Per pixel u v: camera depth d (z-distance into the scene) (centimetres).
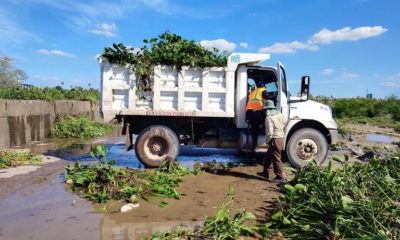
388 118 3141
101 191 627
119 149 1192
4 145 1128
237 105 884
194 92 866
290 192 581
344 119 3069
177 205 595
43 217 520
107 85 848
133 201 595
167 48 852
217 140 932
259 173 818
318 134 891
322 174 643
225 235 447
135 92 852
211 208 584
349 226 443
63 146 1237
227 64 862
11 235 452
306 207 514
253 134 894
